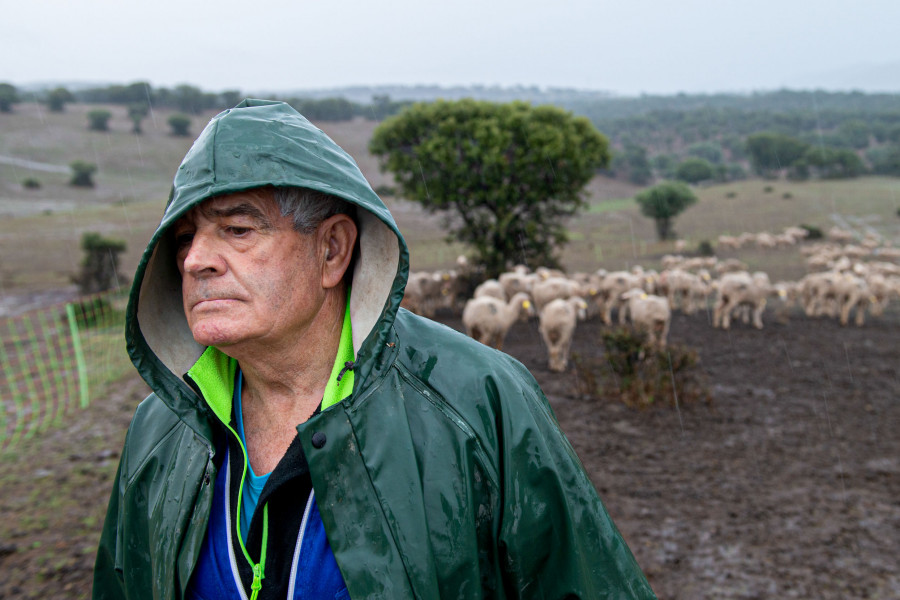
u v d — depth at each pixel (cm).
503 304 1040
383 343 102
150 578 123
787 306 1596
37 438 715
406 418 102
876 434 744
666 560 483
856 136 9912
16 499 562
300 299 102
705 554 490
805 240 3172
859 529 522
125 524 125
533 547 103
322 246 106
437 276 1522
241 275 97
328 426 98
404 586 92
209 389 113
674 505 571
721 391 911
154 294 114
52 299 1858
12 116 7356
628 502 578
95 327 1346
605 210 4712
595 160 1645
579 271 2261
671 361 866
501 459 104
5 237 3012
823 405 850
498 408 106
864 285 1395
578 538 105
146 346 112
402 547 94
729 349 1171
